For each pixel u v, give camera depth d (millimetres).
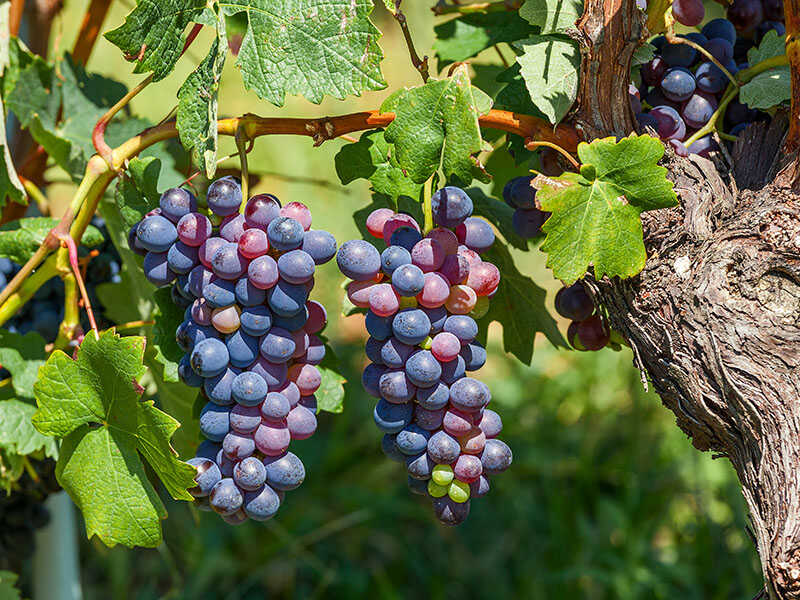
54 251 710
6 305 725
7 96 796
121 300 853
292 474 633
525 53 655
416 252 617
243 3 642
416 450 632
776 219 616
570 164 659
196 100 638
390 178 681
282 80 633
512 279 756
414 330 608
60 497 986
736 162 662
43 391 644
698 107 682
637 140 613
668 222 632
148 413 625
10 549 896
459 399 616
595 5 631
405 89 628
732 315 613
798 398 600
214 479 633
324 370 738
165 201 632
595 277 632
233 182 627
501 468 637
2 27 797
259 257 610
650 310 631
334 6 626
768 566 588
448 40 853
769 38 686
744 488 613
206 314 627
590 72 639
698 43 693
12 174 758
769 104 658
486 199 748
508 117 663
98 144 669
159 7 633
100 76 833
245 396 617
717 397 615
